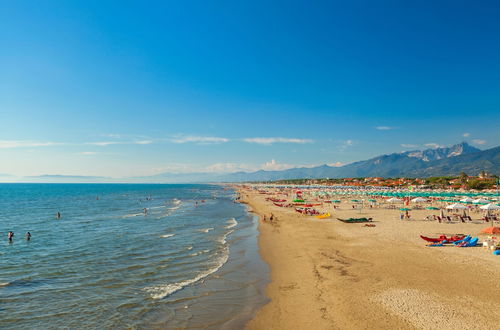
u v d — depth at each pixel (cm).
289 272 2027
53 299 1588
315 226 3934
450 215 4434
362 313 1308
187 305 1510
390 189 12544
